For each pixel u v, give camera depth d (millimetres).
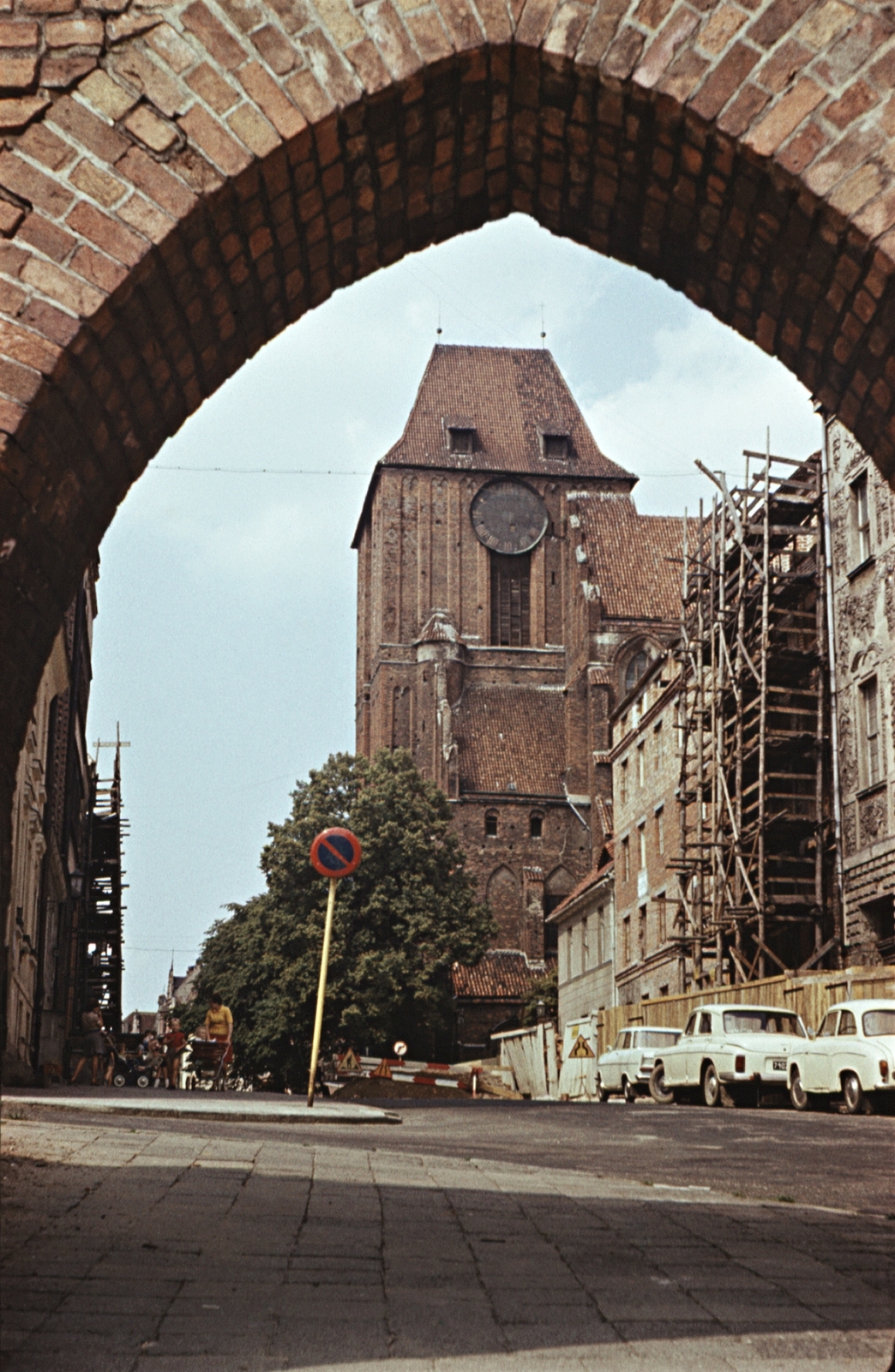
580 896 64250
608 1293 6477
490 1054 81250
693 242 6828
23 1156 9805
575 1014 66000
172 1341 5371
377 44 6000
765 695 36281
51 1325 5516
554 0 6039
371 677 97625
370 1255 7117
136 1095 23672
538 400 100125
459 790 88562
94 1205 8094
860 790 33188
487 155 6773
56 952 39562
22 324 5664
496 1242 7703
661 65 5984
